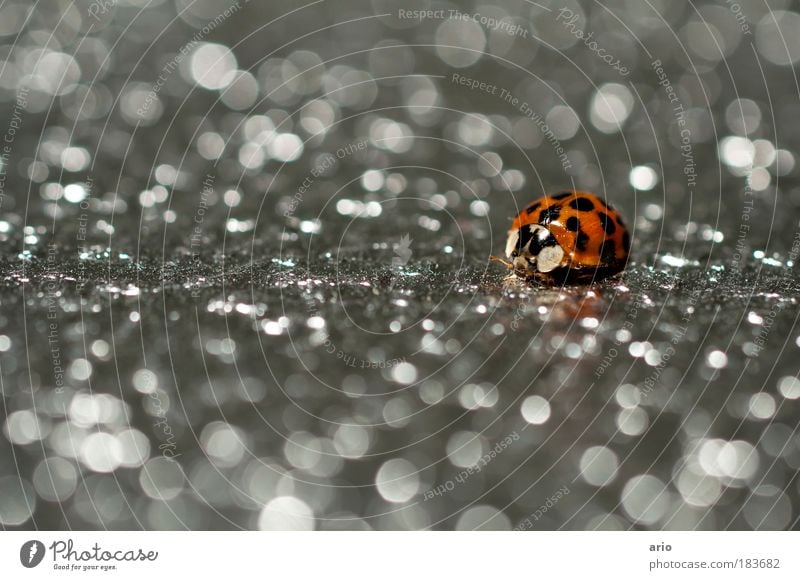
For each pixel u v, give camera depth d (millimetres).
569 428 165
